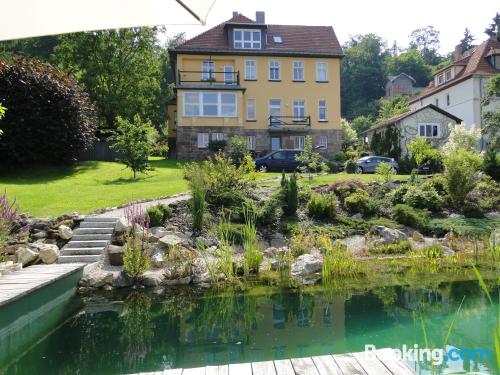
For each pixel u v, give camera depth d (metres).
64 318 6.37
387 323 5.84
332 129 30.70
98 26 3.03
